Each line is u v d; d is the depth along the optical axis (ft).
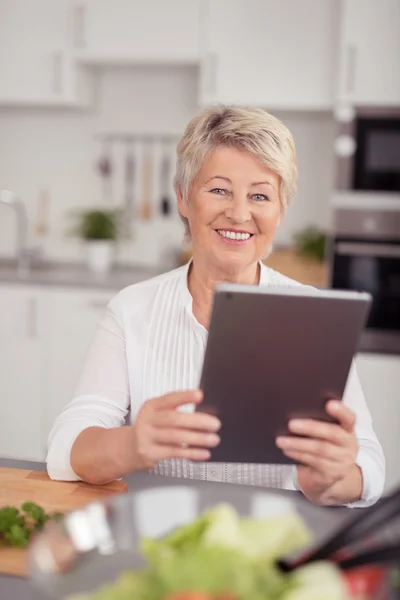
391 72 9.49
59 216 12.14
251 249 4.55
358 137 9.62
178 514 2.62
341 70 9.60
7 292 10.41
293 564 2.18
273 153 4.31
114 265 11.99
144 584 1.98
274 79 10.16
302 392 3.19
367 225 9.61
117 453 3.60
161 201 11.84
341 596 1.91
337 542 2.12
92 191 12.03
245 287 2.89
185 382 4.71
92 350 4.92
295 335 3.00
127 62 10.77
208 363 3.05
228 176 4.34
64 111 11.93
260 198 4.42
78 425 4.16
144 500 2.61
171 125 11.71
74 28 10.55
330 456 3.30
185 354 4.75
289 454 3.34
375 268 9.64
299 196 11.43
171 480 3.98
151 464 3.47
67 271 11.42
